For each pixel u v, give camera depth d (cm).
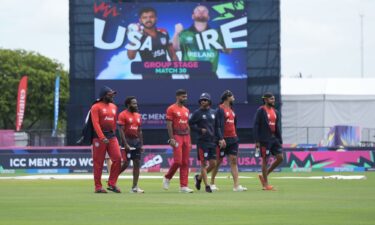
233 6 4541
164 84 4556
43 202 1817
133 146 2225
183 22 4544
